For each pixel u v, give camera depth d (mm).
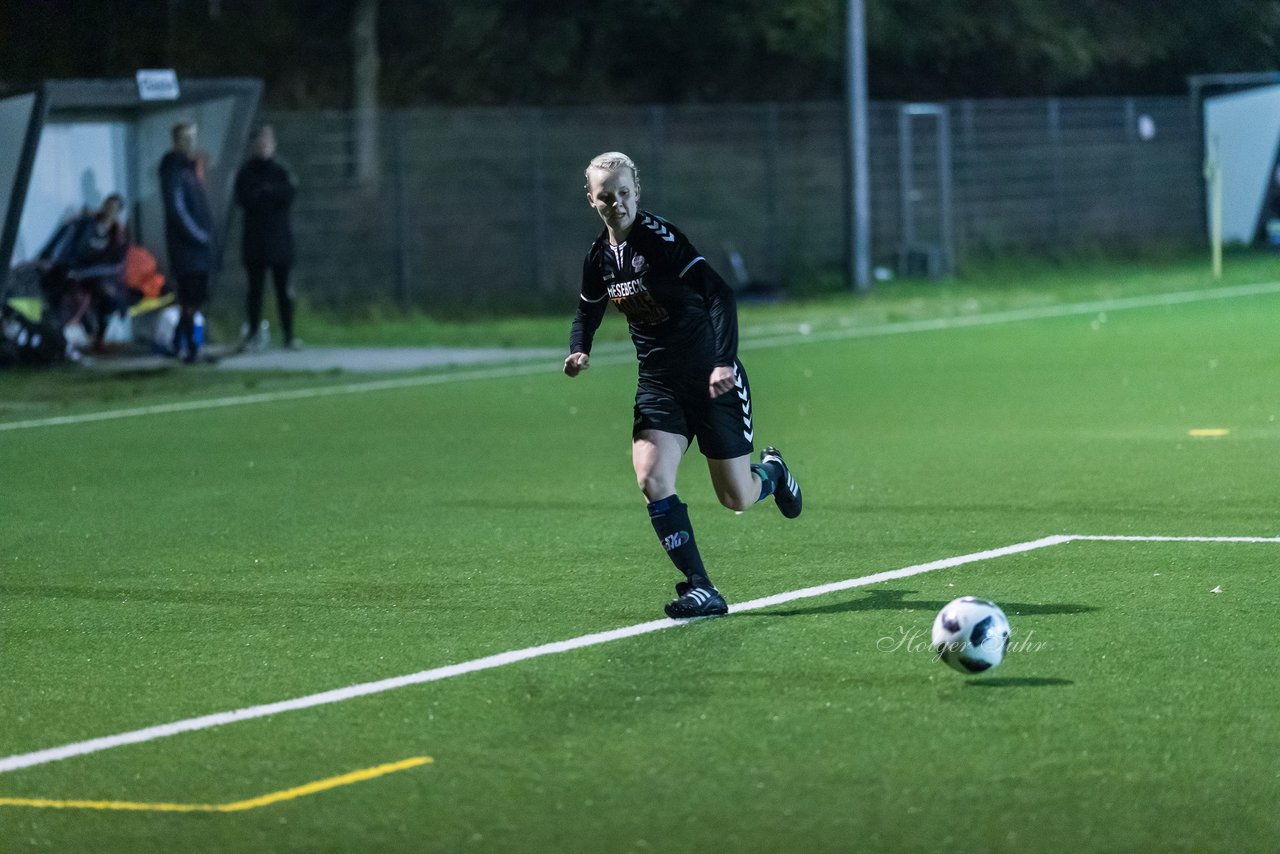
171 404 51438
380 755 17391
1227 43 138750
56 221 63562
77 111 63844
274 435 44281
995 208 111188
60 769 17234
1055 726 17766
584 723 18281
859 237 89312
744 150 105375
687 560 22781
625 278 21938
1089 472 35062
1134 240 115688
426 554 28156
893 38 121062
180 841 15211
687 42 117375
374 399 51812
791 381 54562
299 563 27672
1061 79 131375
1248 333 65250
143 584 26344
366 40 102312
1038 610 23000
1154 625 22016
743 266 101188
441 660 21141
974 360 59312
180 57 106938
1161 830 14906
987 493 32844
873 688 19297
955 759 16812
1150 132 114625
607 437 42594
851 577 25500
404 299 86188
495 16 114750
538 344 69438
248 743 17922
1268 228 113438
